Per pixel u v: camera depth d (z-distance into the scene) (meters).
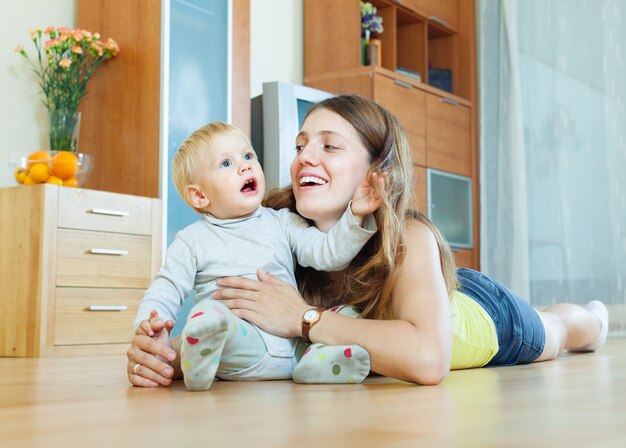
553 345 2.07
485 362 1.81
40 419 0.86
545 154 4.98
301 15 4.82
